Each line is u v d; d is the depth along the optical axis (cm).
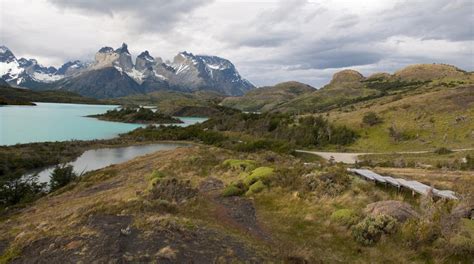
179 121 16512
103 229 1102
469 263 1117
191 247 1023
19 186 3431
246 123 10981
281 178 2291
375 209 1531
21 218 2155
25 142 7894
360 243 1287
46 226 1312
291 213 1667
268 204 1855
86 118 15475
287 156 5528
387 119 9175
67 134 10025
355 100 18638
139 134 10281
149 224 1148
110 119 15562
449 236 1241
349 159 6238
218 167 3122
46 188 3928
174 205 1622
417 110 9150
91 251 945
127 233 1048
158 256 919
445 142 7150
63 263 901
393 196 2025
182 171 3184
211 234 1182
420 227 1285
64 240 1045
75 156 6538
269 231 1435
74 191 3161
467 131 7338
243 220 1590
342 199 1834
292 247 1221
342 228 1419
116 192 2577
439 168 4316
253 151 6756
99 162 6028
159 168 3606
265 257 1066
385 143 7856
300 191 2003
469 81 15988
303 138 8550
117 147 8000
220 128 11462
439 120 8238
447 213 1462
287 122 10338
